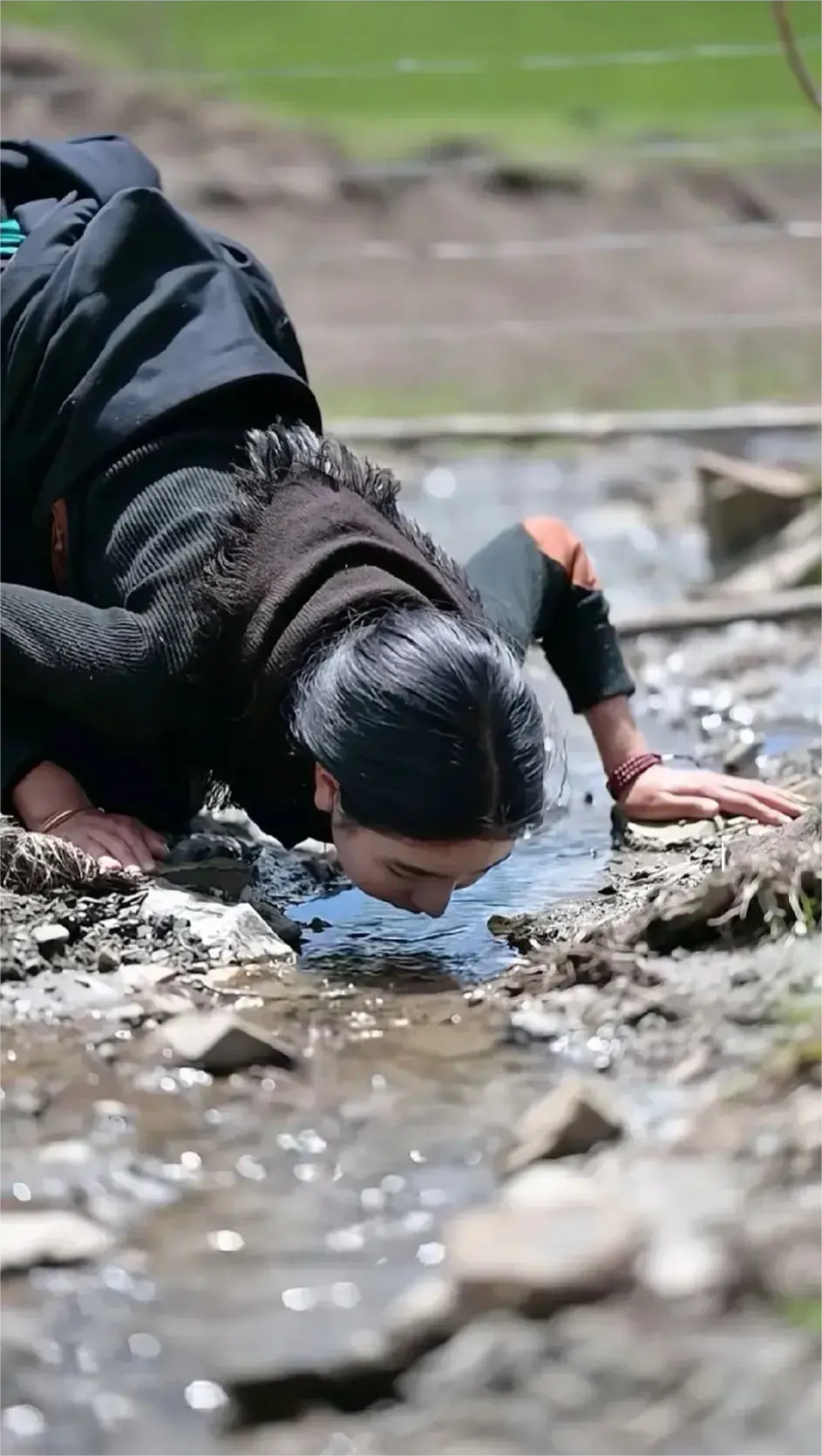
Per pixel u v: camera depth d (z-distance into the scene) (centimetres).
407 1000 289
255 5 1478
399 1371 179
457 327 1098
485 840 285
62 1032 277
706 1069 252
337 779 286
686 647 541
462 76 1428
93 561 329
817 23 1381
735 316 1134
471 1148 232
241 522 311
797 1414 166
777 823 362
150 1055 266
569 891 342
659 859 356
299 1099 250
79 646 310
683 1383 171
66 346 339
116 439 330
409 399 986
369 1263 204
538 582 370
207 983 296
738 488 643
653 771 377
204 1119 245
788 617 562
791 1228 192
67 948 301
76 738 334
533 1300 182
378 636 286
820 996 264
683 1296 182
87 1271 204
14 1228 210
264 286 376
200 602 306
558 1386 173
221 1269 204
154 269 348
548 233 1251
